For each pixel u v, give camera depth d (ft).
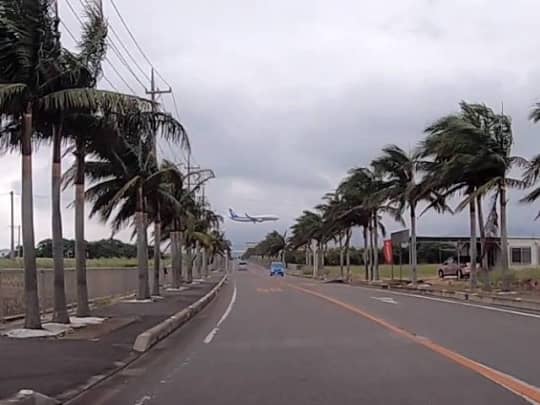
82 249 76.38
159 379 42.55
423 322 77.51
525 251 261.44
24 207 60.70
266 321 82.53
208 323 81.92
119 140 73.05
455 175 124.98
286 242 553.23
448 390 37.09
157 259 128.06
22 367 44.65
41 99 59.98
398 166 176.76
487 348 54.03
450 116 122.52
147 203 119.03
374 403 33.99
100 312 88.43
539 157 111.34
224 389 38.68
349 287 187.21
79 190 75.51
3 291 71.67
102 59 65.67
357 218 233.14
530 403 33.63
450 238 306.35
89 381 41.06
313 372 43.75
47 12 59.88
